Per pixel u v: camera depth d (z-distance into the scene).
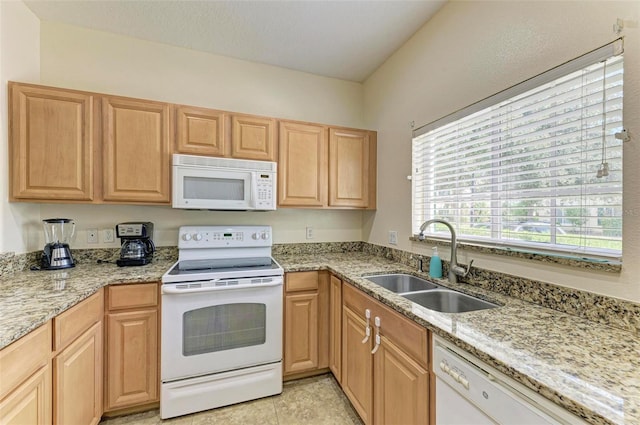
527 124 1.31
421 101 1.97
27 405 1.03
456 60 1.67
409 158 2.10
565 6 1.13
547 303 1.18
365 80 2.76
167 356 1.67
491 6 1.45
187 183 1.91
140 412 1.72
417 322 1.11
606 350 0.82
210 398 1.75
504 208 1.44
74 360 1.31
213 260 2.10
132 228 1.94
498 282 1.39
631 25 0.94
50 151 1.70
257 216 2.48
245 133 2.10
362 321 1.58
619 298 0.96
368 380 1.50
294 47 2.23
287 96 2.56
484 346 0.84
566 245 1.17
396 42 2.15
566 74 1.13
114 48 2.09
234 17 1.88
